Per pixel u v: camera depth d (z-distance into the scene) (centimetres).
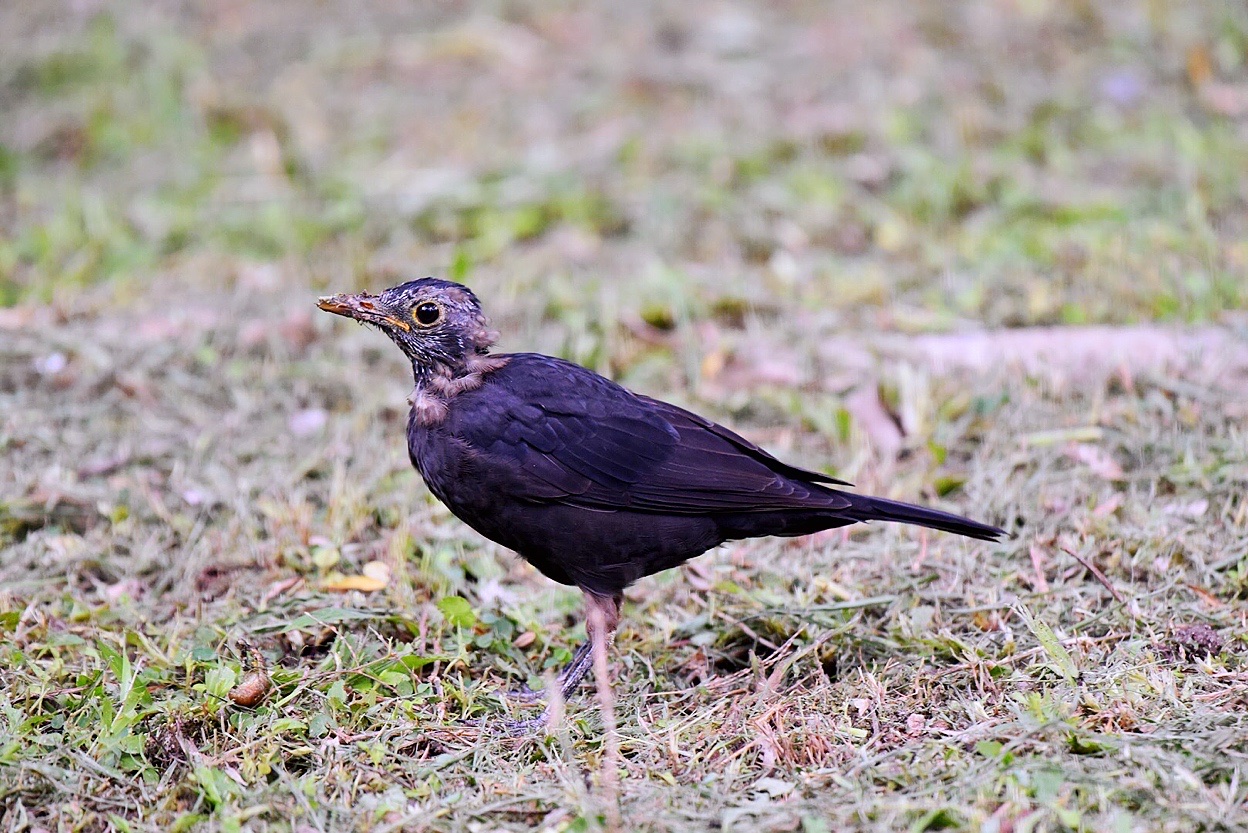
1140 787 677
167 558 995
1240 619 859
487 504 855
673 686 859
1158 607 874
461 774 754
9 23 1908
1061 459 1066
